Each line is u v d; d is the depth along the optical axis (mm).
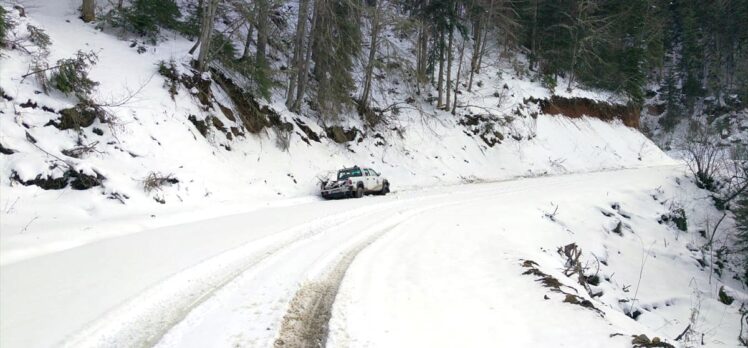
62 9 20266
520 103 37406
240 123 20516
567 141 38344
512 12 43219
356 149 26453
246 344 4824
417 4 34438
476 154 31875
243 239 9586
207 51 19891
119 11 20281
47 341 4430
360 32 27281
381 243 10742
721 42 62844
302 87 24469
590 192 23625
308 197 19047
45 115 13219
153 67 18250
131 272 6879
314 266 8070
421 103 34000
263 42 22375
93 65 16219
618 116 46719
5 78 13086
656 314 14320
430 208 17578
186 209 13648
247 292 6477
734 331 14086
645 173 31453
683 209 24391
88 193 12297
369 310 6098
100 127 14359
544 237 15867
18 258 7641
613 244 18766
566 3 43281
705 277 18922
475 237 12617
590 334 5945
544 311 6852
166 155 15477
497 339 5590
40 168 11812
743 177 26938
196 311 5633
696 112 60656
